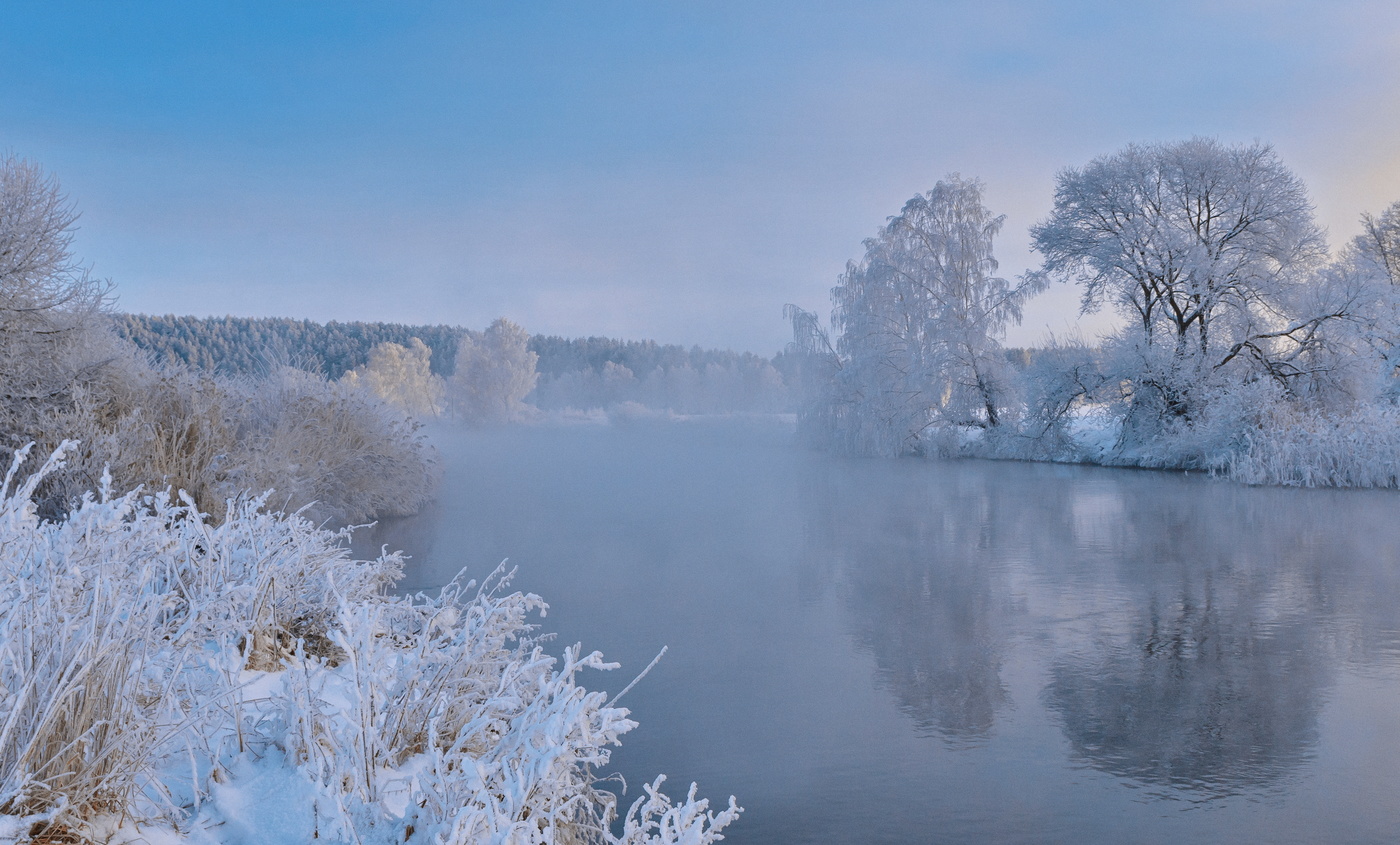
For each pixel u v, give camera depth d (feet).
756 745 21.75
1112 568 43.39
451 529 55.36
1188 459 98.12
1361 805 18.71
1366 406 88.69
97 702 7.64
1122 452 105.40
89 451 30.55
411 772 8.65
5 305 38.81
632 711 23.84
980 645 30.07
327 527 50.65
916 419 119.44
